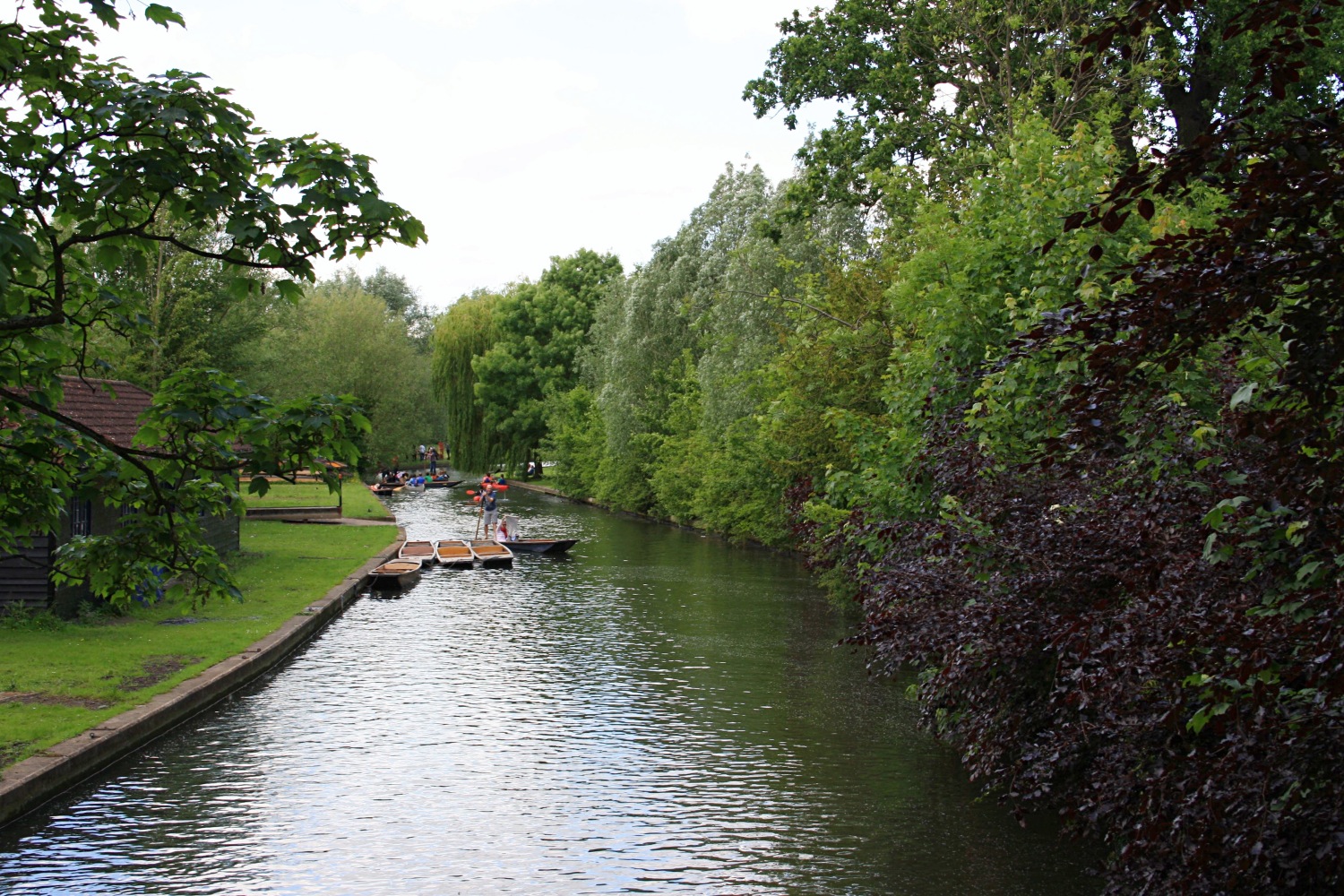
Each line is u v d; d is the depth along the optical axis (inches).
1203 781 203.8
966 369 454.3
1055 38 912.9
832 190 1080.8
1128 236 432.8
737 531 1374.3
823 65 1066.7
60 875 320.8
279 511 1608.0
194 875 322.7
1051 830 358.9
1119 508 276.8
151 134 240.5
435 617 799.7
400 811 380.8
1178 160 148.9
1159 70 839.7
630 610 846.5
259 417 247.8
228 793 397.4
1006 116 909.8
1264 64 148.7
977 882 315.9
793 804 387.5
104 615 675.4
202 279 1200.2
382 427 2635.3
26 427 277.0
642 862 334.6
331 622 769.6
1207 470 252.7
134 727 438.6
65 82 248.8
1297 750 186.2
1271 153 149.2
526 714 518.0
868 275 901.2
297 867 330.3
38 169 244.8
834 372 842.8
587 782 413.4
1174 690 225.6
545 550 1293.1
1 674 511.2
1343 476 150.0
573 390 2362.2
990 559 325.7
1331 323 139.9
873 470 489.1
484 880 322.0
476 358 2709.2
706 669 623.8
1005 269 482.6
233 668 549.3
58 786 382.6
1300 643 177.3
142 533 279.6
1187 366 271.6
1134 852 218.5
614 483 1941.4
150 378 1054.4
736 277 1285.7
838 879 319.9
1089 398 167.6
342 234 249.8
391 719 504.1
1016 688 311.3
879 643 364.5
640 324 1846.7
